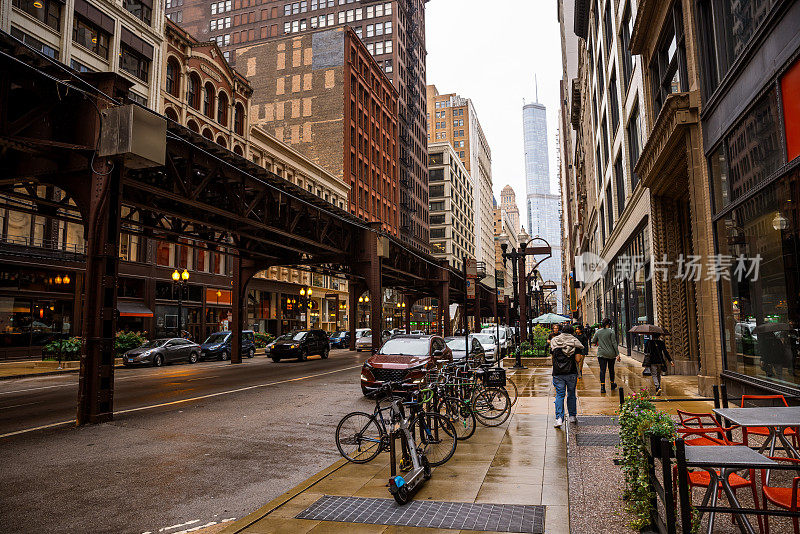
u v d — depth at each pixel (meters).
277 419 10.84
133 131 10.70
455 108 143.12
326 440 8.93
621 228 24.67
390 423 6.64
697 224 11.73
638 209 19.86
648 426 4.10
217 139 40.25
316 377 19.44
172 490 6.23
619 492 5.11
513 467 6.56
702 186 11.73
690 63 12.05
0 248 27.22
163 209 17.45
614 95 25.41
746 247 9.40
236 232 21.42
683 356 16.52
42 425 10.24
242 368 24.69
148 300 36.03
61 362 23.77
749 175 9.05
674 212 16.66
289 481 6.59
